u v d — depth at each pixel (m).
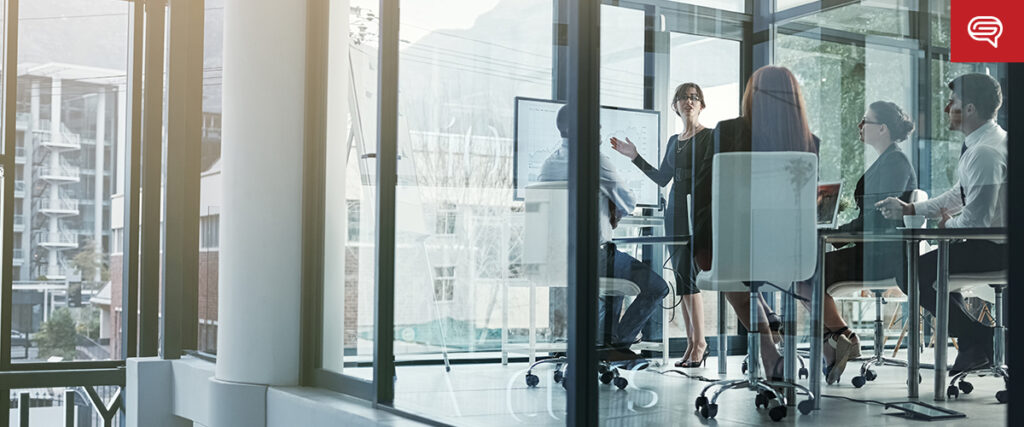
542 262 2.90
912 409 1.88
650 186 2.57
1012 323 1.61
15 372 6.47
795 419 2.18
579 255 2.75
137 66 6.76
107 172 6.77
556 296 2.84
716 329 2.39
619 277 2.64
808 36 2.15
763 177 2.27
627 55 2.63
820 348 2.11
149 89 6.57
